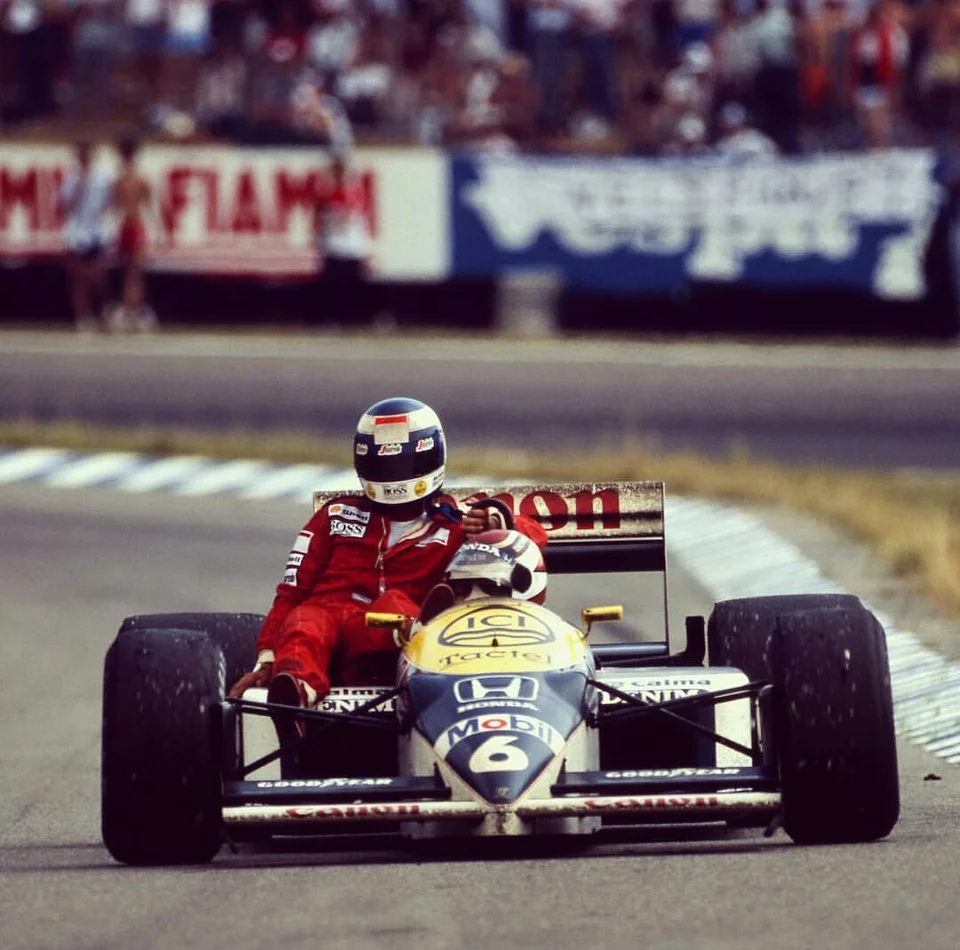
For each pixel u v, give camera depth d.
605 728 28.42
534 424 80.88
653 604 51.59
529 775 23.09
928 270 95.38
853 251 95.19
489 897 21.00
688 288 96.19
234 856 25.73
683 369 90.06
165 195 95.62
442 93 99.62
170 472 72.88
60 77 100.06
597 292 96.81
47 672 45.78
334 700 26.48
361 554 28.33
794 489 67.06
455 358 91.00
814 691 23.70
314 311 97.12
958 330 95.75
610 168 95.56
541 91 100.38
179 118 99.06
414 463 28.27
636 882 21.72
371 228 95.50
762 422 82.19
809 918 19.55
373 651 27.62
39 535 62.69
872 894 20.75
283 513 66.06
